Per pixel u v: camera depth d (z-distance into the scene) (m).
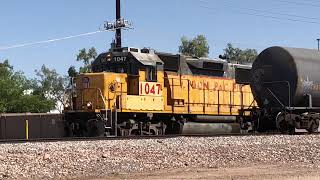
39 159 13.50
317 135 22.56
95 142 18.03
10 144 17.77
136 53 26.20
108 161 13.63
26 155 14.07
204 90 28.67
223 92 29.69
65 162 13.23
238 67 30.91
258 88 25.97
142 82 25.86
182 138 20.23
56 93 84.94
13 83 61.72
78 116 25.73
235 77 30.66
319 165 13.74
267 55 25.59
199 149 16.44
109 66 26.50
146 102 25.97
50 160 13.41
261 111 25.53
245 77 31.17
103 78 25.09
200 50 84.44
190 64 28.36
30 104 60.38
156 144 17.36
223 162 14.24
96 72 26.78
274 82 25.17
